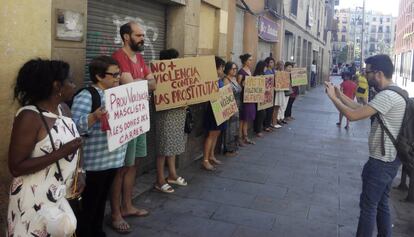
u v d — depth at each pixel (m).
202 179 6.48
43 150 2.61
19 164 2.57
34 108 2.65
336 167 7.72
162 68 5.51
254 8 12.25
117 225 4.52
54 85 2.66
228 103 6.97
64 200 2.75
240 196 5.83
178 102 5.63
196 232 4.64
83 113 3.62
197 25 7.70
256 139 9.85
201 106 7.50
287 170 7.30
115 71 3.86
